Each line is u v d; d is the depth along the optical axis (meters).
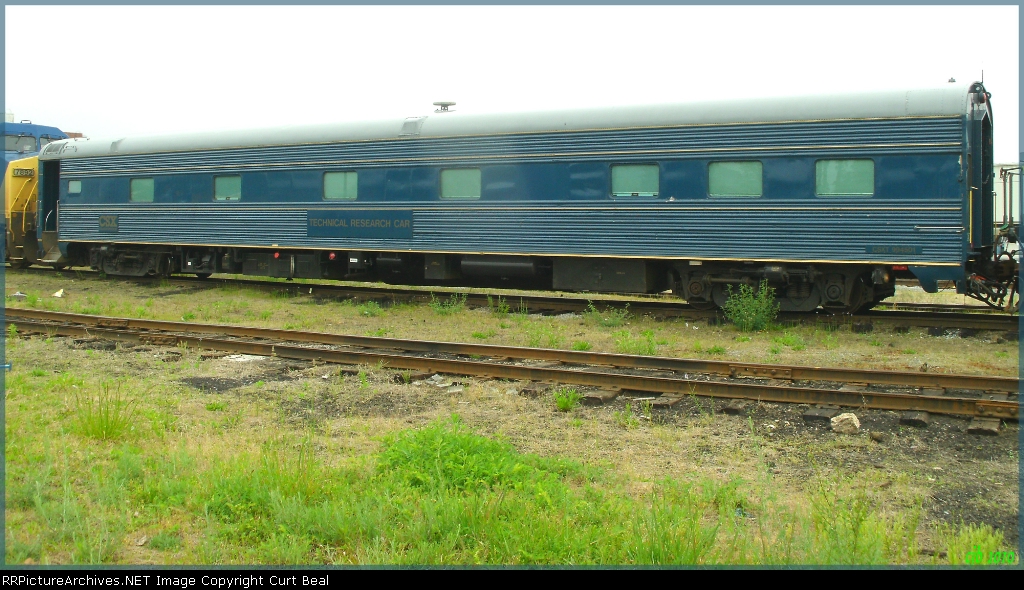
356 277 17.00
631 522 4.86
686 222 12.88
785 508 5.13
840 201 11.91
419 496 5.38
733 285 13.19
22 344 10.89
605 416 7.61
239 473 5.57
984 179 12.27
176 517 5.07
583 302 14.92
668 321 13.19
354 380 9.02
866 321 12.53
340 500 5.26
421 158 14.88
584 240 13.62
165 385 8.58
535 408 7.87
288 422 7.36
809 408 7.59
